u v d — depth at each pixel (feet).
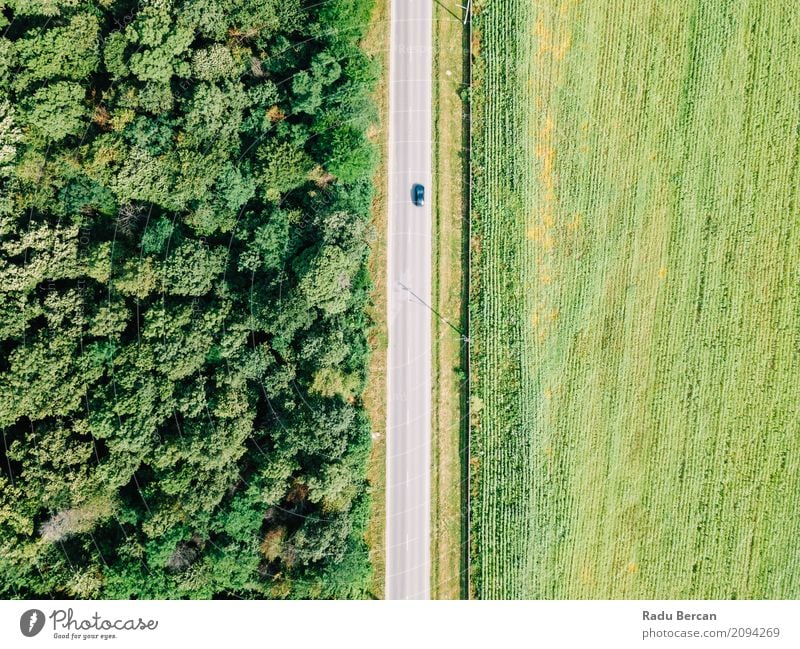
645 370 191.62
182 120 168.66
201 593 167.12
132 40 164.14
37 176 168.55
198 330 167.63
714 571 190.80
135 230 172.55
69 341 167.12
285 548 168.14
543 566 185.47
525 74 189.78
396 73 189.57
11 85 167.22
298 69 176.96
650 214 192.54
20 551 162.71
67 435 166.50
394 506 184.14
